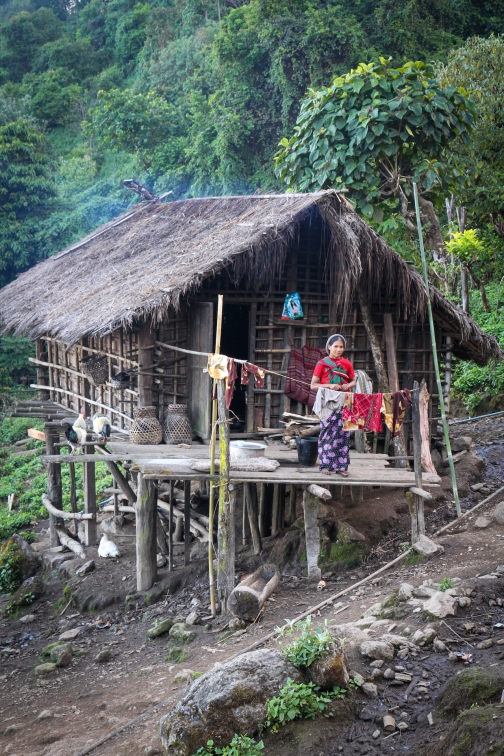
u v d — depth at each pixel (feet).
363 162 40.09
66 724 23.29
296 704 18.07
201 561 36.01
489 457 44.19
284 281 36.29
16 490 66.03
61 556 42.63
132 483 46.34
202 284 35.50
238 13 95.09
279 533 35.78
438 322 39.81
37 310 41.70
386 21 90.94
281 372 36.32
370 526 33.53
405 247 44.01
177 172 96.73
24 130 111.75
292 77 84.07
